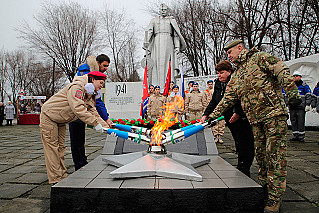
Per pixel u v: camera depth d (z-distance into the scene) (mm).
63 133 3229
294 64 10453
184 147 3797
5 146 6480
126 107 11367
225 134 8992
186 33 24219
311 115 10016
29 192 2871
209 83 7566
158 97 7840
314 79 9781
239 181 2168
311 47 16266
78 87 2820
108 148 3850
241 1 17391
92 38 26906
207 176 2354
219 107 2717
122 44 28516
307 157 4742
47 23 25328
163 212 1945
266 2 16328
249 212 1979
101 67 3592
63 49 26531
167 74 8297
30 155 5188
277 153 2188
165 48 8836
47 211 2322
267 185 2324
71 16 25812
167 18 9102
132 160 2688
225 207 1970
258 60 2283
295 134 6977
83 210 1985
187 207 1956
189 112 7473
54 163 2969
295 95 1981
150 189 1956
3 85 40188
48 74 29859
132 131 2871
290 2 15625
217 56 23812
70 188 2004
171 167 2326
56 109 2887
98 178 2279
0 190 2943
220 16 20078
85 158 3766
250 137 3064
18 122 16672
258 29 16812
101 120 3039
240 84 2457
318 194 2754
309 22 14367
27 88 40500
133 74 31219
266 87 2230
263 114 2246
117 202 1965
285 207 2412
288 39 17500
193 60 25297
